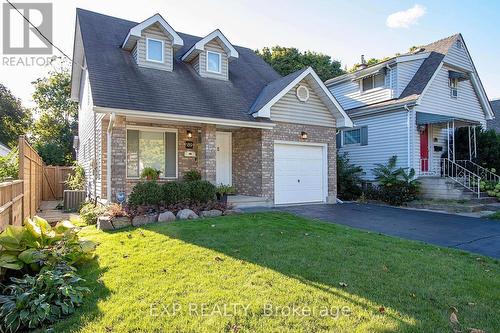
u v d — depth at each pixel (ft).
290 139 41.42
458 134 55.77
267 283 13.96
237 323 10.75
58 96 103.71
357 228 27.99
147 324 10.71
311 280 14.35
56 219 32.48
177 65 43.04
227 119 35.96
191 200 31.68
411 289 13.62
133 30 37.42
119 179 31.55
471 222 31.55
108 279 14.61
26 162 26.03
